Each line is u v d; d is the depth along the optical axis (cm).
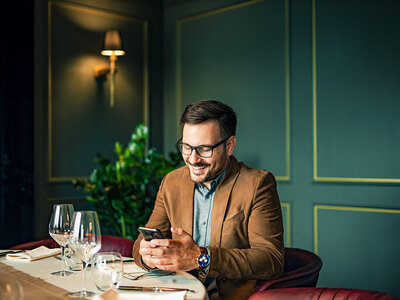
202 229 179
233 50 406
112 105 425
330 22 343
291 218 363
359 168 327
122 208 343
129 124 438
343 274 334
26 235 367
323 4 346
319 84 348
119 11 428
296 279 164
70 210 161
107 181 353
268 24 380
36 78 374
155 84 458
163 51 462
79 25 401
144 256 148
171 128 457
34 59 373
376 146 319
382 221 315
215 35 420
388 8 314
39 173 376
